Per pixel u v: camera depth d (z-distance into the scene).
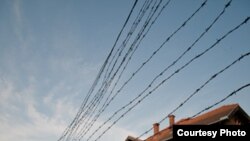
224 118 14.63
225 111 15.74
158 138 16.98
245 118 15.95
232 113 15.23
